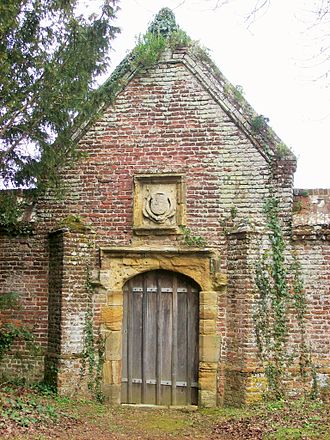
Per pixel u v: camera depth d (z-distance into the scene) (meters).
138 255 12.34
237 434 9.59
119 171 12.61
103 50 10.88
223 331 11.95
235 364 11.74
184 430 10.14
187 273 12.17
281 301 11.77
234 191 12.16
